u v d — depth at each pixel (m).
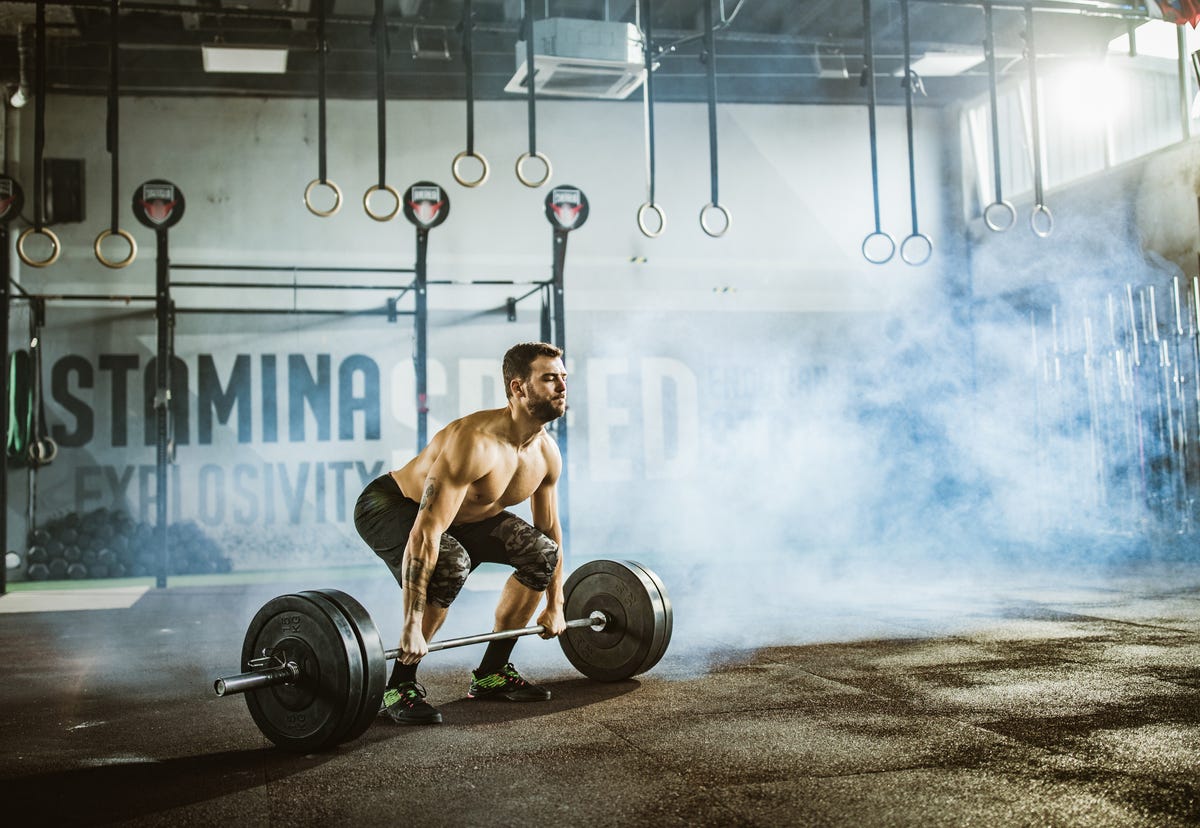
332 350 9.20
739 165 10.09
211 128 9.12
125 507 8.77
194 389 8.95
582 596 3.61
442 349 9.40
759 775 2.35
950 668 3.67
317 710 2.62
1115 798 2.14
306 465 9.10
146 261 8.92
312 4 7.55
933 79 9.98
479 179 5.95
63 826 2.09
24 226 8.70
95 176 8.86
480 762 2.52
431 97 9.21
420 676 3.76
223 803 2.23
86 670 4.07
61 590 7.45
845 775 2.34
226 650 4.55
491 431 2.99
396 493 3.21
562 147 9.72
